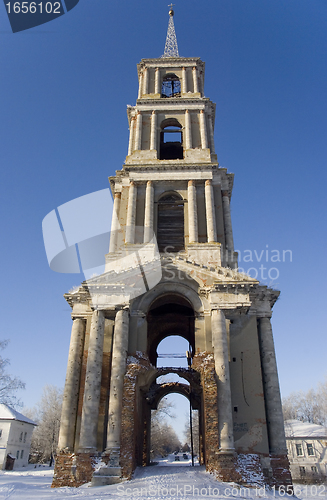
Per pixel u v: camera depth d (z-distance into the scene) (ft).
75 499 51.70
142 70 140.46
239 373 77.56
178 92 142.51
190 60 139.33
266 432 72.08
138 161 116.16
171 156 132.77
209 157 115.75
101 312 81.87
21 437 199.11
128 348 80.33
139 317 84.48
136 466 77.15
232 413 73.97
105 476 64.80
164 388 106.42
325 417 226.38
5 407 194.70
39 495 56.24
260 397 75.25
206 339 79.71
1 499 52.70
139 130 123.03
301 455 173.17
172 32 187.11
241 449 70.64
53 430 219.61
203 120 123.85
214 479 63.52
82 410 73.82
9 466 180.55
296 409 260.83
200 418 99.19
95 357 77.71
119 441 69.00
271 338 82.74
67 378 81.25
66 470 70.64
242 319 82.99
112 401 72.18
